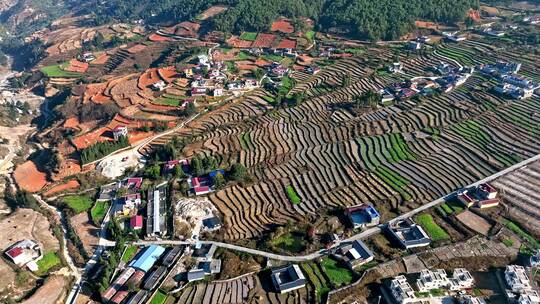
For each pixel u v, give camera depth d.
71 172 128.25
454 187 108.62
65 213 111.44
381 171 117.62
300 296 83.69
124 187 119.12
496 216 98.56
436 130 136.12
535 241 91.56
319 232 97.81
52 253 98.25
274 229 98.81
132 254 96.75
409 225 97.00
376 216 97.75
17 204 116.00
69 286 89.81
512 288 81.56
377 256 90.81
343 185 113.06
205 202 110.06
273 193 112.50
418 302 79.94
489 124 136.00
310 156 127.38
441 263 88.06
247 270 90.38
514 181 109.00
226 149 134.75
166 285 88.44
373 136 135.75
